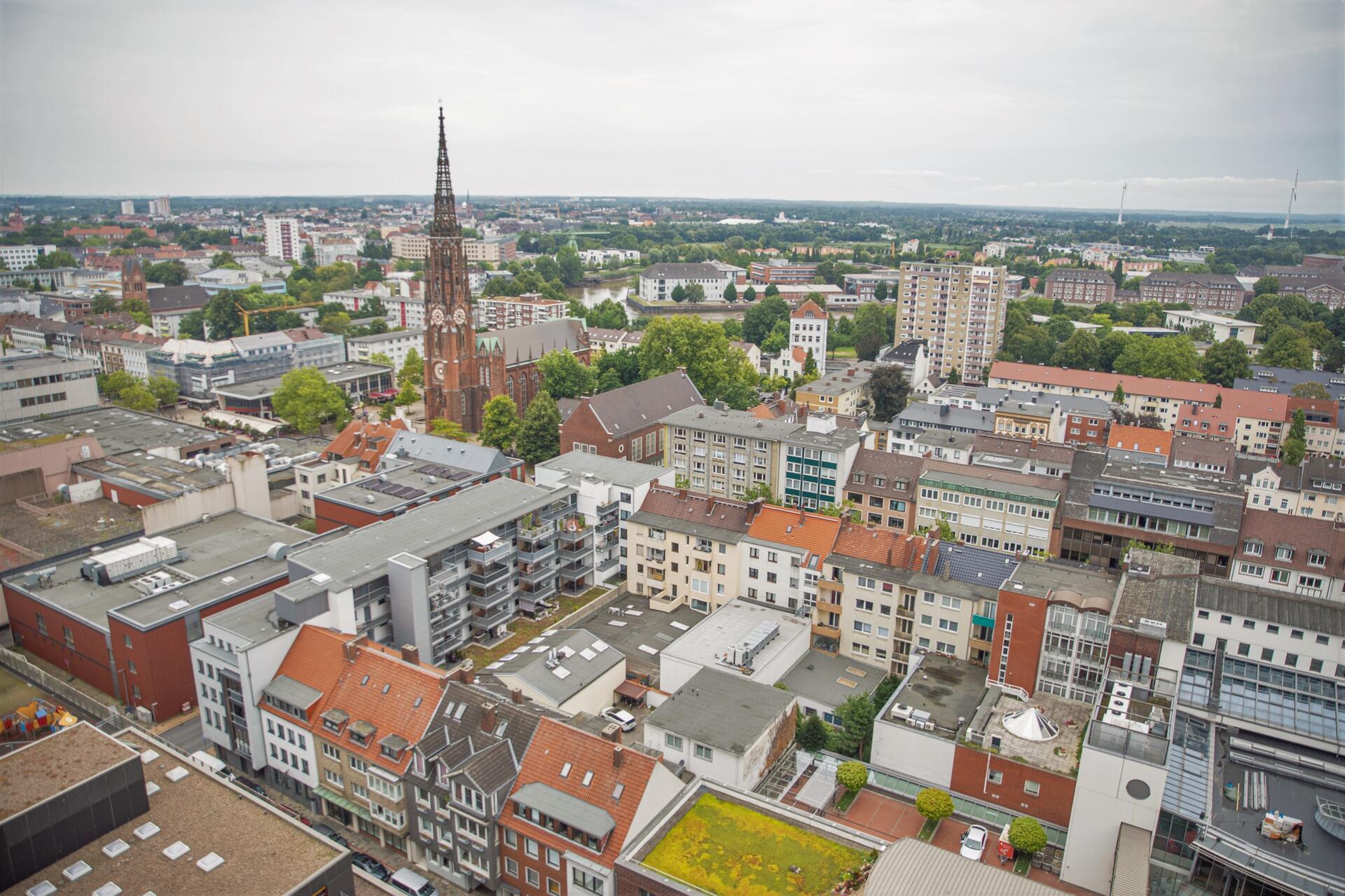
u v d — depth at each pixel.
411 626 103.94
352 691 85.88
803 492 158.88
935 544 109.38
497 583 116.00
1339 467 163.50
